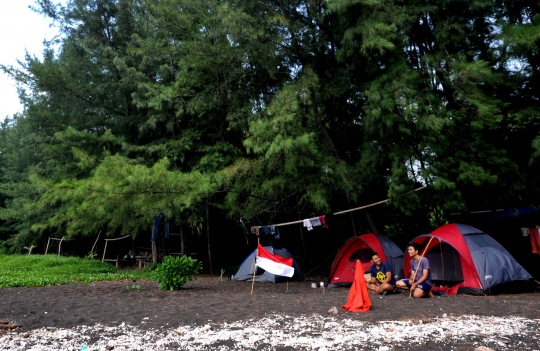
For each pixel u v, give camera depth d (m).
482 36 14.06
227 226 24.33
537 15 11.82
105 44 22.45
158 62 20.86
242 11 15.60
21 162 31.38
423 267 10.61
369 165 14.72
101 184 12.33
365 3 13.41
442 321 7.02
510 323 6.76
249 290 12.98
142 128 19.58
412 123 12.73
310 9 16.08
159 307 9.12
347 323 6.92
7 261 22.55
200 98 18.20
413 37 14.93
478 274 10.93
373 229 17.14
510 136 13.99
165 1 16.95
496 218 15.38
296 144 13.10
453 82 12.57
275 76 16.97
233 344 5.66
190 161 20.05
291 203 17.25
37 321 7.57
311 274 19.62
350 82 15.98
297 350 5.32
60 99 21.00
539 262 15.80
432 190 13.01
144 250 26.12
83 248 29.44
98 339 6.11
